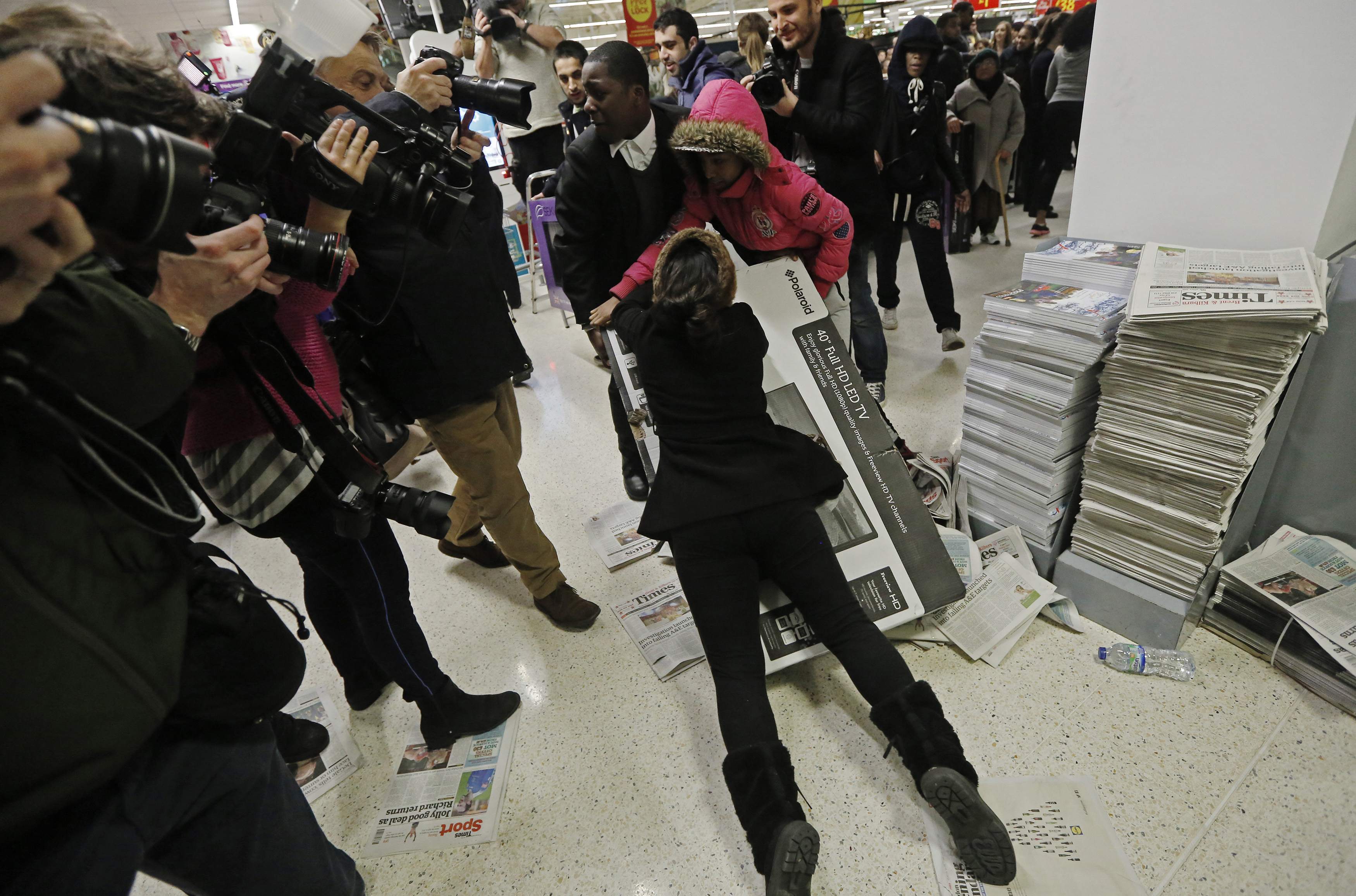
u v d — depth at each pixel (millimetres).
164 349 638
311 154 940
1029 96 4766
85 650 565
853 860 1178
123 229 535
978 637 1540
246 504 1041
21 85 406
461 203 1091
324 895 908
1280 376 1170
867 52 2033
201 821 756
